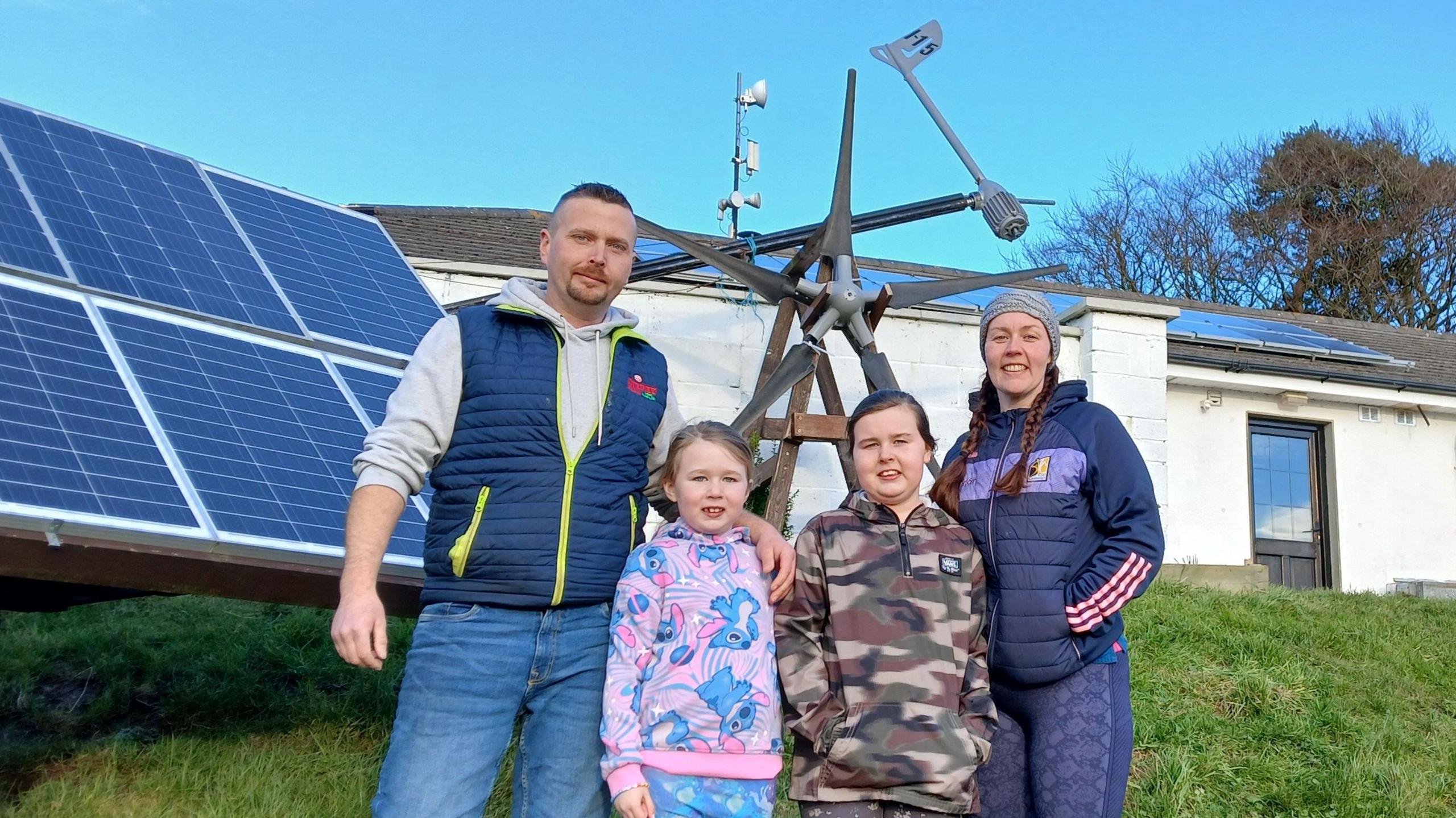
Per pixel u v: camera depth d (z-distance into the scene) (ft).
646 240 35.35
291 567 9.07
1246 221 83.56
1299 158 81.97
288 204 15.97
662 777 8.07
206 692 14.66
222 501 9.03
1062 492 8.90
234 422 10.22
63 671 15.30
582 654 8.29
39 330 9.57
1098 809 8.23
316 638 17.33
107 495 8.21
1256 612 21.83
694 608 8.48
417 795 7.68
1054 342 9.64
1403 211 77.77
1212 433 36.19
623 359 9.04
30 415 8.49
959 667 8.61
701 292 26.81
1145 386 29.50
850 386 27.55
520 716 8.75
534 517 8.11
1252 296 83.71
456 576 8.09
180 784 11.73
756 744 8.30
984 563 9.12
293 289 13.56
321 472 10.41
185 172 14.60
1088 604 8.50
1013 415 9.61
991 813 8.95
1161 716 15.52
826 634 8.89
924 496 10.00
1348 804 13.47
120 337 10.27
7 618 17.39
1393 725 16.14
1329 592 26.99
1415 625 23.12
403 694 8.08
